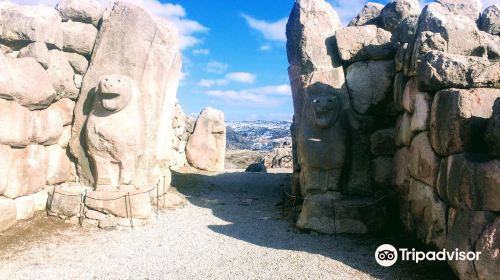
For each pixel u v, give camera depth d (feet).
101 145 21.86
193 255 17.15
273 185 34.68
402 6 24.08
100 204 20.85
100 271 15.21
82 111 23.02
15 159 19.24
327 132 21.74
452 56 14.84
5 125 18.20
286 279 14.38
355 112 22.91
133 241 18.97
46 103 20.98
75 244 18.21
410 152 18.13
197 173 39.40
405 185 19.27
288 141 64.95
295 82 25.05
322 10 25.02
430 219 15.80
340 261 16.14
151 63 23.66
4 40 20.51
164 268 15.62
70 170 23.26
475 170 12.19
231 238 19.74
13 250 16.84
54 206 20.97
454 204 13.38
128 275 14.88
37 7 21.30
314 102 21.49
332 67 24.22
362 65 23.18
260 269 15.42
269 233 20.68
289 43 25.67
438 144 14.58
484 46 16.84
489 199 11.87
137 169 22.70
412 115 18.31
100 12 24.21
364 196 22.00
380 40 23.53
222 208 26.55
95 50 23.61
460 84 14.25
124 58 23.17
